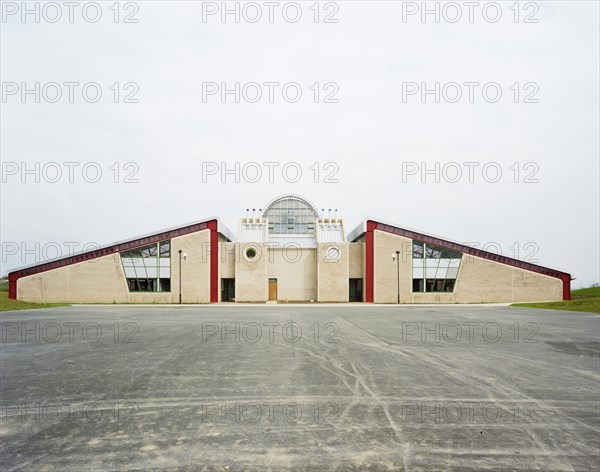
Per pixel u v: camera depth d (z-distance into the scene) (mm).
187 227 42688
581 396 7105
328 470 4402
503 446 5020
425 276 43344
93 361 10195
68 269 41750
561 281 43094
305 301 44750
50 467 4484
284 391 7406
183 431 5504
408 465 4516
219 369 9211
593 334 15555
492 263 43312
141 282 42125
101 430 5559
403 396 7090
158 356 10867
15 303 34531
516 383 7980
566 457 4730
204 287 42406
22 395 7215
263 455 4766
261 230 46875
